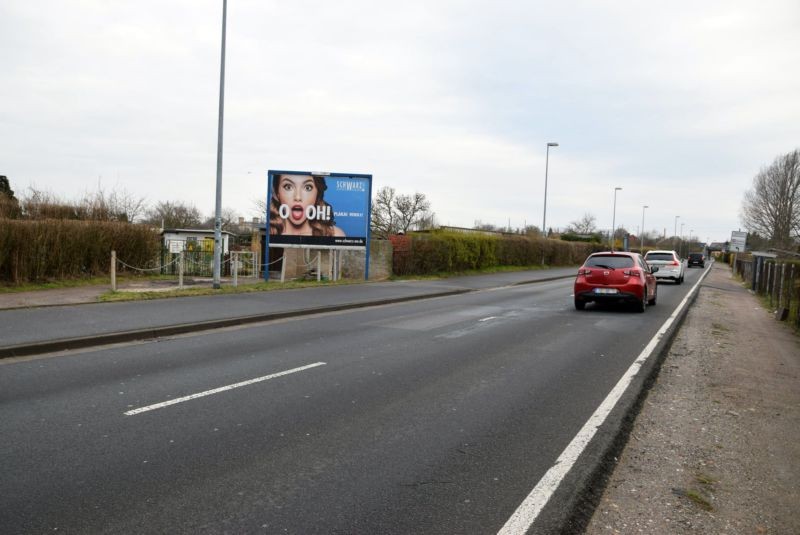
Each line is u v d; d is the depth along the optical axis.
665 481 4.33
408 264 25.48
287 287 18.42
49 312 11.61
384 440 4.98
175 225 56.44
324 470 4.31
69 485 3.94
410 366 7.91
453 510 3.71
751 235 78.94
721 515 3.79
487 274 30.50
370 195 21.41
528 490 4.04
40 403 5.84
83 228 18.47
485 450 4.80
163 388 6.50
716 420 5.88
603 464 4.59
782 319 14.46
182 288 16.81
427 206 55.38
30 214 22.36
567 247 45.47
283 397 6.23
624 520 3.70
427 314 13.78
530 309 15.23
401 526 3.49
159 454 4.54
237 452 4.62
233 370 7.46
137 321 10.76
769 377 7.91
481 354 8.87
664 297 20.64
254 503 3.74
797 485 4.30
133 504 3.68
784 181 67.62
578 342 10.16
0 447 4.60
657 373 8.04
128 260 20.70
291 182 21.00
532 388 6.87
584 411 5.97
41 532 3.31
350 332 10.80
